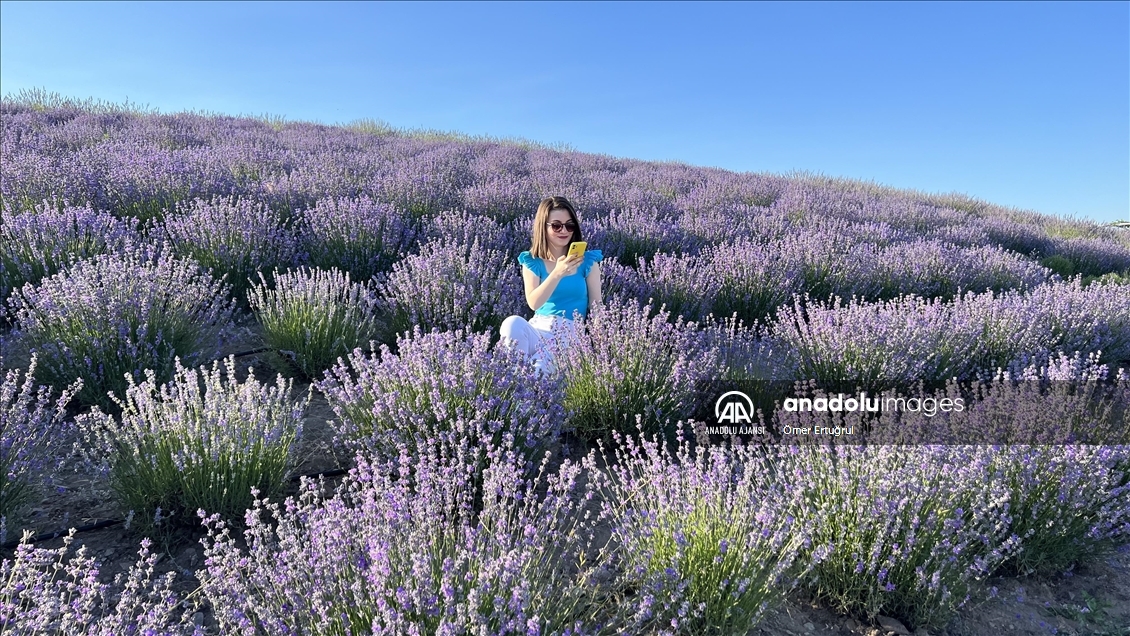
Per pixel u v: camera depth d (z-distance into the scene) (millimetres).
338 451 3094
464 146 15938
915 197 18656
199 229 5277
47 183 5844
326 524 1988
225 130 13070
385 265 5668
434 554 2010
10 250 4387
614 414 3430
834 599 2523
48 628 1786
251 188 6832
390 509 2002
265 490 2627
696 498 2406
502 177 10781
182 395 2670
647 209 9328
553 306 4164
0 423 2543
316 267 5340
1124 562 3000
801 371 4215
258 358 4219
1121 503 2916
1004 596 2684
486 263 5320
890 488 2504
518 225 6953
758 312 5613
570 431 3469
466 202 7820
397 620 1679
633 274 5680
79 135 10281
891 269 7117
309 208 6117
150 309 3580
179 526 2539
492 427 2852
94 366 3303
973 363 4734
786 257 6355
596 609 2111
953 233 11312
